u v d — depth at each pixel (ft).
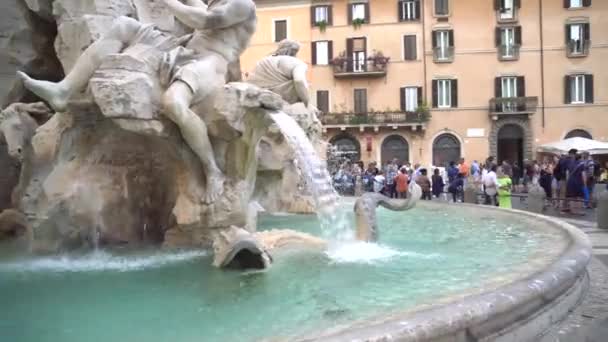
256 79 30.32
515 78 134.51
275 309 12.03
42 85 18.31
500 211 30.60
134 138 20.08
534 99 132.36
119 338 10.57
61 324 11.55
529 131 133.18
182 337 10.44
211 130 19.24
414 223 27.63
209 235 19.80
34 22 27.02
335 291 13.38
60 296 13.88
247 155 20.10
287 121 20.01
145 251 20.33
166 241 20.72
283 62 29.96
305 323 10.75
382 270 15.79
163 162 20.83
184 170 19.83
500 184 46.37
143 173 21.63
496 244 20.21
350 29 139.95
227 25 19.77
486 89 135.23
